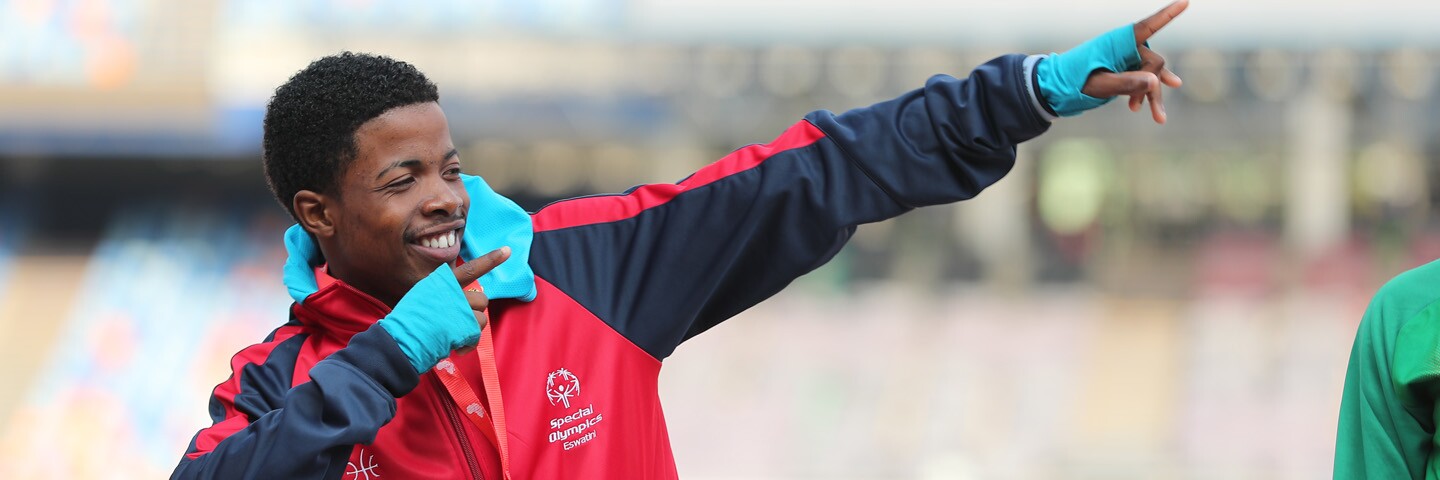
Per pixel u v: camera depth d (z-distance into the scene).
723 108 26.11
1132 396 22.53
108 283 26.20
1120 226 26.72
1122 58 3.59
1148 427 21.58
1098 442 21.16
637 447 3.64
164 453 21.89
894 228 26.83
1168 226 26.69
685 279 3.74
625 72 25.58
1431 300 3.77
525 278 3.61
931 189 3.71
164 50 25.39
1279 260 26.00
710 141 26.83
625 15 25.25
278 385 3.53
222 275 26.55
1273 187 26.50
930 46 25.11
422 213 3.38
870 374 23.09
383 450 3.45
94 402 23.05
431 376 3.54
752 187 3.73
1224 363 23.19
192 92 25.44
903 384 22.80
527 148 27.08
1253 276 25.64
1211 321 24.53
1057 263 26.62
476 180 3.78
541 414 3.53
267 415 3.25
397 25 25.00
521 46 25.23
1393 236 26.23
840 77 25.84
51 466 21.66
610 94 25.75
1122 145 26.73
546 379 3.56
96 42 25.45
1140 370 23.27
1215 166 26.58
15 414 22.72
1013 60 3.71
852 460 20.64
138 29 25.39
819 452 20.81
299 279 3.63
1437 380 3.66
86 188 28.08
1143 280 25.95
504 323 3.61
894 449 20.91
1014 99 3.64
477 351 3.49
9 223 27.64
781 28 25.31
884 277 26.45
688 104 26.02
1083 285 26.17
